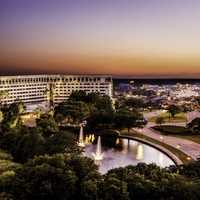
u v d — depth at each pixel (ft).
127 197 296.71
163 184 311.68
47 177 322.14
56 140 565.53
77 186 323.78
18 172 341.62
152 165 368.68
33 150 546.67
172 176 332.60
